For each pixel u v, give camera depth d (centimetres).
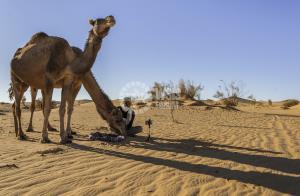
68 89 1126
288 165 900
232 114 2598
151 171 800
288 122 1989
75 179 725
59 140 1161
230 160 937
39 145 1061
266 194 686
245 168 860
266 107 4238
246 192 691
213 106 3353
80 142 1126
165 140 1227
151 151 1012
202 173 802
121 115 1257
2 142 1112
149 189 683
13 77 1188
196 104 3450
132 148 1050
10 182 699
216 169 842
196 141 1223
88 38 1140
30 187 675
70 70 1121
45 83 1106
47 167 805
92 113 2483
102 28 1116
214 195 668
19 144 1076
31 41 1140
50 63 1098
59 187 677
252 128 1653
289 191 706
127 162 872
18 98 1191
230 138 1307
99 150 1001
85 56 1134
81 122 1805
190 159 932
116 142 1150
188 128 1595
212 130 1536
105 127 1552
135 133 1298
